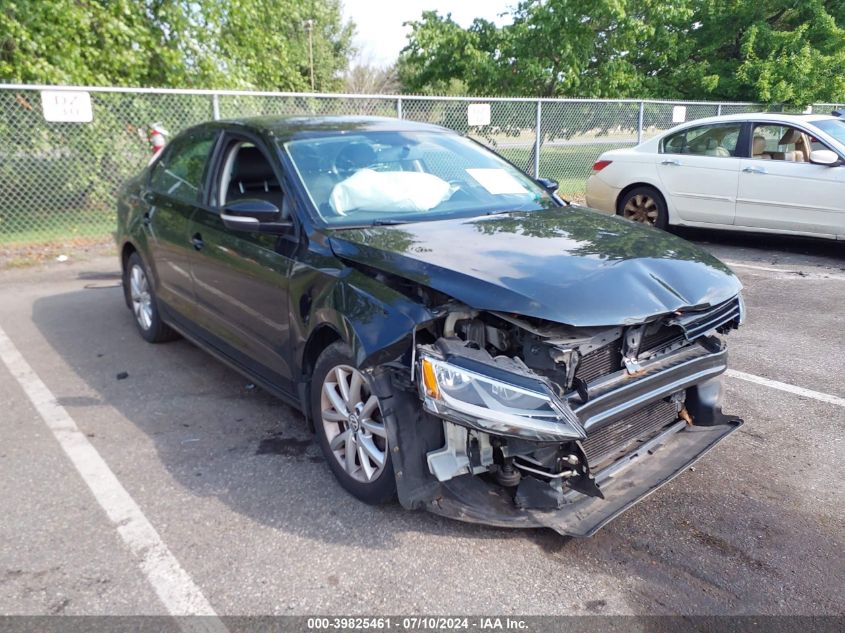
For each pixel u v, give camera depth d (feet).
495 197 14.33
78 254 29.99
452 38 58.44
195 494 11.45
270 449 13.00
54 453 12.85
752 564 9.69
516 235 11.71
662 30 58.85
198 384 16.15
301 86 49.34
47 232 31.81
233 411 14.67
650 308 9.63
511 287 9.42
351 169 13.48
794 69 54.34
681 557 9.83
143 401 15.19
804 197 28.02
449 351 9.27
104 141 32.19
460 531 10.39
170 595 9.09
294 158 13.29
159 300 17.60
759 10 57.82
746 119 30.04
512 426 8.86
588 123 45.06
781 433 13.61
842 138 28.55
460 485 10.02
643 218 33.12
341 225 12.08
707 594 9.10
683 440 11.81
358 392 10.80
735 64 58.49
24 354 18.21
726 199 30.09
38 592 9.12
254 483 11.78
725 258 29.35
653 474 10.80
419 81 62.28
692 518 10.77
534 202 14.62
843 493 11.48
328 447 11.55
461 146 15.90
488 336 9.90
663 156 31.94
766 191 28.94
